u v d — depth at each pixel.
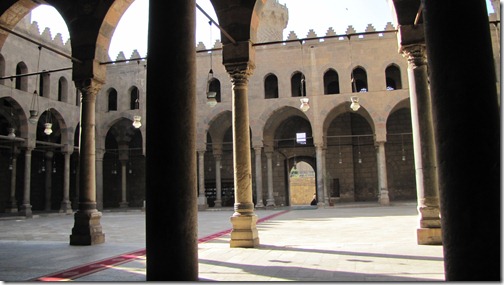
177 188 4.89
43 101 29.84
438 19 4.25
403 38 10.04
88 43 12.48
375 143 31.11
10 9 12.30
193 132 5.15
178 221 4.84
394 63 30.23
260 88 32.03
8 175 33.66
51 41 31.12
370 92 30.31
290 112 34.31
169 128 4.96
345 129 36.25
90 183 12.35
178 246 4.81
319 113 30.84
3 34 12.59
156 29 5.15
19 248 11.41
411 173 35.03
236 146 10.77
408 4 10.12
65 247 11.52
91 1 12.53
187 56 5.17
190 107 5.13
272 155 36.38
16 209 30.02
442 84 4.17
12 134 26.88
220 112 32.44
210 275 7.05
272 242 11.44
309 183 51.56
